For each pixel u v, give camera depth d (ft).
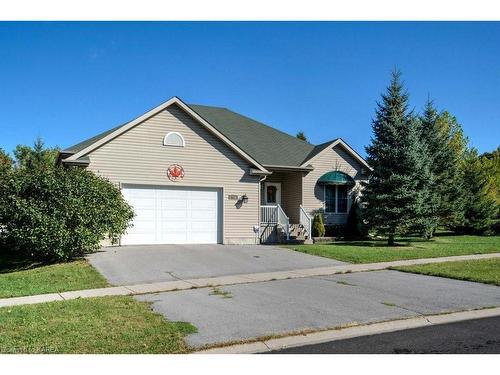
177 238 64.80
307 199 79.30
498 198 94.84
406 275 42.16
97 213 50.03
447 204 79.71
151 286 37.47
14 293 35.22
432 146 81.51
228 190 67.97
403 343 22.94
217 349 21.89
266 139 87.61
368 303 30.55
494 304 30.37
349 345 22.70
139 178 62.18
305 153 85.71
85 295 34.22
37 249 48.42
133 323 25.52
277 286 36.96
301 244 68.90
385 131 70.03
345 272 43.86
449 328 25.43
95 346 21.93
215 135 67.15
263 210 72.13
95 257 51.19
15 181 48.96
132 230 62.13
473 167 90.58
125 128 61.26
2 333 23.86
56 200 48.34
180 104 64.34
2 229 50.44
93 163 59.72
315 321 26.20
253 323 25.73
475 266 45.91
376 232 73.46
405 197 66.08
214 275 42.55
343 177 79.87
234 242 67.82
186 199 65.51
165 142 63.98
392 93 70.95
